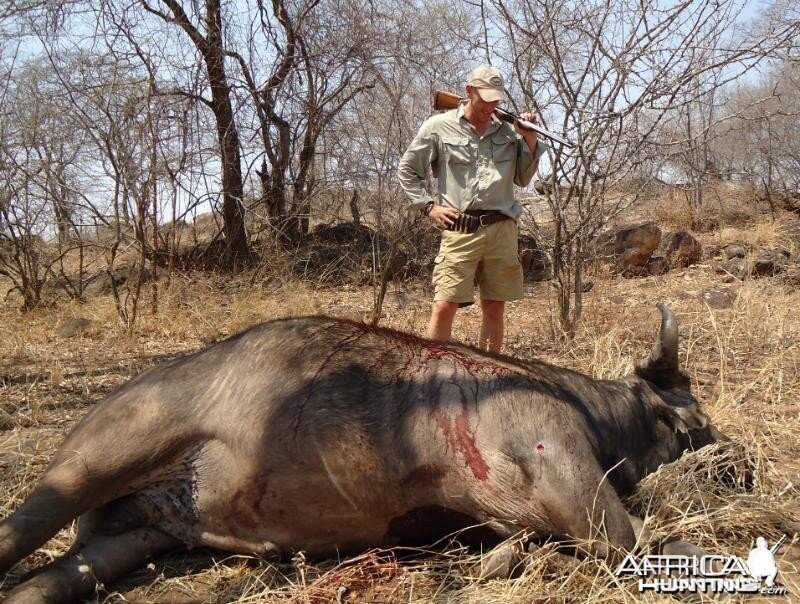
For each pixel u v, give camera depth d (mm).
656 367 4250
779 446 5055
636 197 8047
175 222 10859
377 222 10641
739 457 4430
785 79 14016
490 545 3746
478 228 5699
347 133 11875
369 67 11500
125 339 8469
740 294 9484
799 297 10195
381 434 3539
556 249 8031
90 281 12016
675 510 3867
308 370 3633
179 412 3625
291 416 3529
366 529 3650
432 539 3756
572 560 3469
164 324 9125
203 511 3674
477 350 3938
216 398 3629
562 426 3535
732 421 5297
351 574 3531
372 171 11016
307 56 12102
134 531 3734
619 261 12430
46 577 3381
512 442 3475
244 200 12781
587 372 6375
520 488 3461
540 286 12133
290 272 11398
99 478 3535
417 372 3686
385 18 11867
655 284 11609
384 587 3486
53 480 3496
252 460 3537
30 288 11086
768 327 8039
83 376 6867
